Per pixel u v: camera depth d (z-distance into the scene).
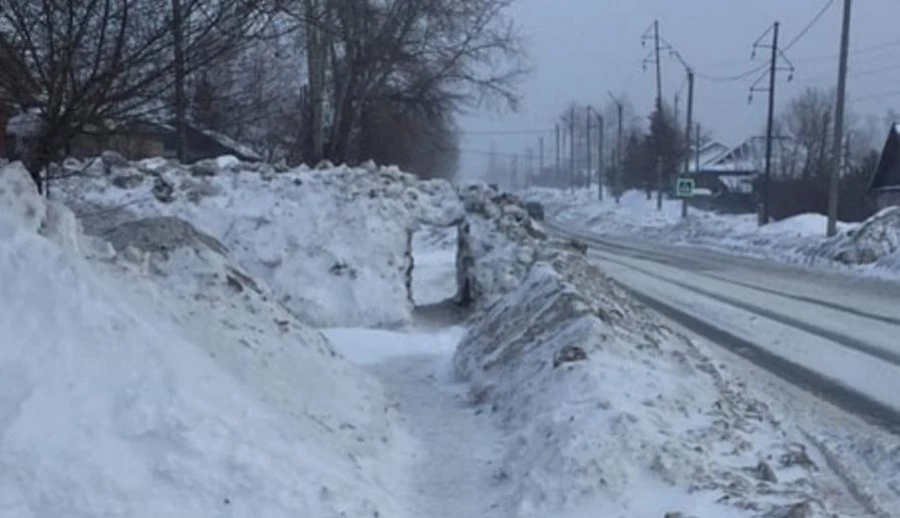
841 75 31.89
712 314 16.61
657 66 72.94
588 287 10.70
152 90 7.48
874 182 48.03
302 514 4.79
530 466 6.15
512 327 9.70
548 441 6.34
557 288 9.62
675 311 17.05
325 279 13.26
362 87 32.28
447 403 8.82
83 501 4.25
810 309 17.39
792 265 29.14
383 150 37.19
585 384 7.22
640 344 8.78
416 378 10.05
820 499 6.01
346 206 13.95
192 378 5.30
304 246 13.42
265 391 6.29
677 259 32.09
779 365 11.52
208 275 7.48
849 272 26.02
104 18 6.97
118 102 7.33
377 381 8.97
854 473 7.04
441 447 7.27
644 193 81.19
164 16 7.16
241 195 13.96
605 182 106.62
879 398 9.71
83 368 4.81
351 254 13.53
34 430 4.42
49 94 7.05
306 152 30.00
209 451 4.77
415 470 6.66
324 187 14.17
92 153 10.63
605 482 5.73
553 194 107.38
